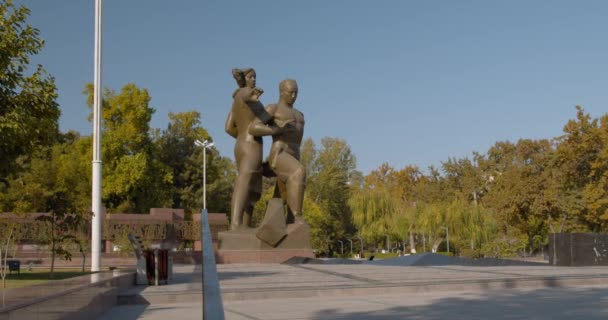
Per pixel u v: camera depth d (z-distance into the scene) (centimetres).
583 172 4225
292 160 2186
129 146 4994
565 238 1728
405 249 6500
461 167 8019
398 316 784
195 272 1664
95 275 1045
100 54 1864
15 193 3762
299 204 2167
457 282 1155
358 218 5569
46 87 1505
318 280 1258
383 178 8894
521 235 5559
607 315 767
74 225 1789
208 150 5928
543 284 1209
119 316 830
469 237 5175
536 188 4575
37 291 588
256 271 1609
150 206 5116
